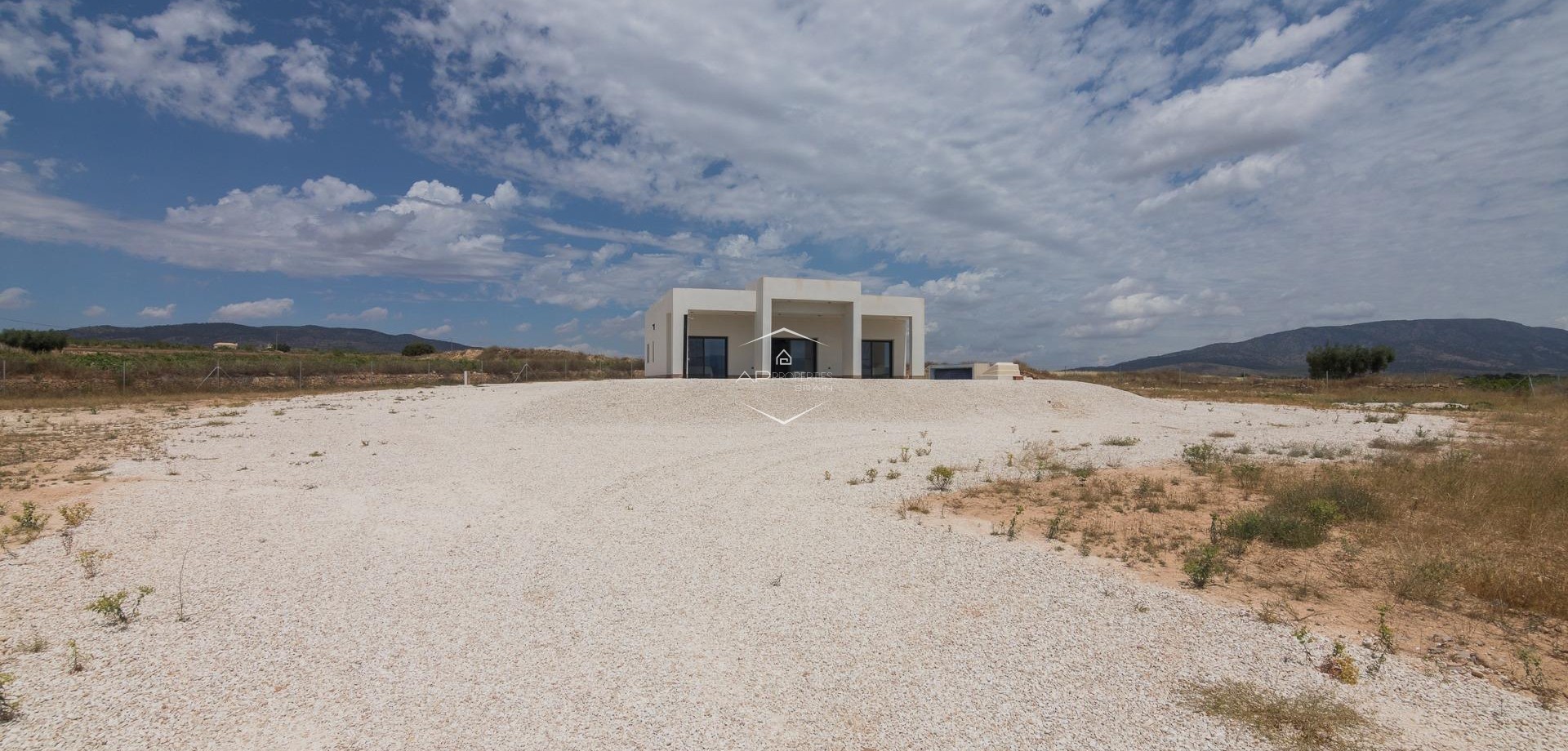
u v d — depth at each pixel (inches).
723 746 129.4
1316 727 132.5
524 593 211.3
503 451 520.1
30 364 1091.9
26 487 339.0
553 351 2305.6
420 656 166.6
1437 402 1021.8
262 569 230.5
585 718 139.1
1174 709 141.0
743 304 1080.8
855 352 1107.3
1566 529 261.9
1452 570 212.7
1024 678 155.0
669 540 269.9
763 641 176.2
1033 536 266.7
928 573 225.8
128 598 202.5
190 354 1710.1
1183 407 946.1
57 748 127.3
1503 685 149.0
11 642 172.2
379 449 525.0
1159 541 257.1
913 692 149.3
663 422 717.3
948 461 452.1
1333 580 213.9
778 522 297.1
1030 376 1596.9
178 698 145.7
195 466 429.1
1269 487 344.2
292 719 137.9
